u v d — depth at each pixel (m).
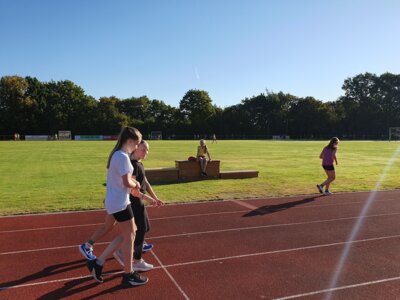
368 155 29.70
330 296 4.66
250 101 110.19
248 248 6.45
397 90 102.69
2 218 8.44
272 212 9.16
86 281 5.08
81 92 97.88
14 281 5.08
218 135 100.06
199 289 4.85
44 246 6.49
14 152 31.94
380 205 10.04
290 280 5.14
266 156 28.39
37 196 11.16
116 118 94.00
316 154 30.61
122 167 4.68
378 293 4.75
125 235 4.89
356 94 107.25
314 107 100.06
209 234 7.25
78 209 9.32
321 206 9.88
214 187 13.02
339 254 6.18
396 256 6.10
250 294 4.71
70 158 25.52
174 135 98.88
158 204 5.41
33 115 88.44
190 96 105.69
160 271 5.43
